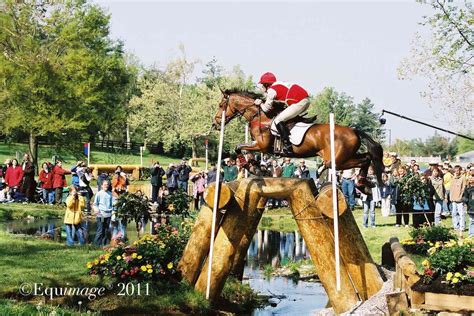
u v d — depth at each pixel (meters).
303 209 11.02
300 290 14.33
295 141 11.30
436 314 9.05
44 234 19.59
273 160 26.22
